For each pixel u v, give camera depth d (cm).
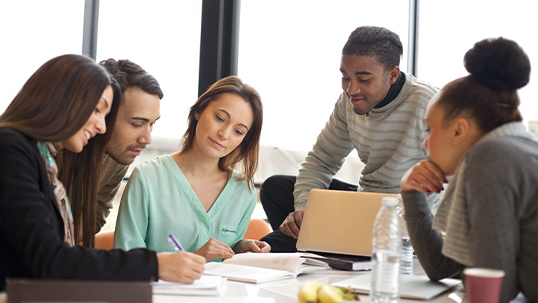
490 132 108
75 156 150
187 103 363
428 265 131
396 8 340
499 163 99
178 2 365
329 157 244
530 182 99
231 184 197
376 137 218
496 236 99
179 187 187
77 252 108
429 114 115
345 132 240
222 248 172
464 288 126
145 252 114
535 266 101
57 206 122
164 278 112
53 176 127
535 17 307
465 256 105
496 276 89
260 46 354
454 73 328
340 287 122
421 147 213
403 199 133
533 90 303
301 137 352
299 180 241
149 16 371
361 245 166
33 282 81
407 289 123
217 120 183
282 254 157
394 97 210
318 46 349
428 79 334
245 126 186
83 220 151
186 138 196
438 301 115
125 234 177
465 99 109
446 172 118
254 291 122
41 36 381
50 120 117
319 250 172
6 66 378
